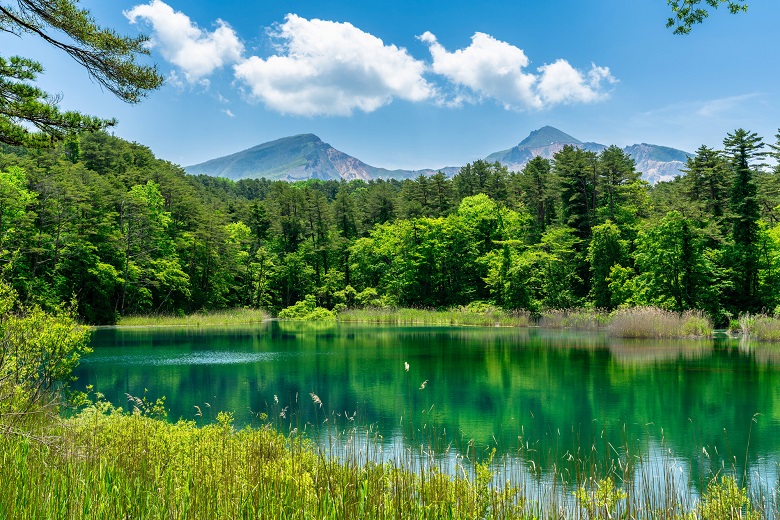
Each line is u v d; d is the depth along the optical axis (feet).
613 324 128.16
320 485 20.74
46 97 31.01
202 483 19.97
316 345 112.88
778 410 52.75
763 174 183.83
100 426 28.30
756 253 142.92
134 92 30.30
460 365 81.92
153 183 213.46
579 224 202.18
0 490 16.69
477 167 308.40
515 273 179.63
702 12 27.25
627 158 209.87
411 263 226.38
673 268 138.82
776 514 25.44
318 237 269.85
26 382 28.99
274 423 46.24
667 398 58.03
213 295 227.81
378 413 51.29
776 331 110.93
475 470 22.49
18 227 144.66
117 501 17.37
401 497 20.29
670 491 27.61
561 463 36.19
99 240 170.30
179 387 64.69
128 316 180.86
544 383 66.74
